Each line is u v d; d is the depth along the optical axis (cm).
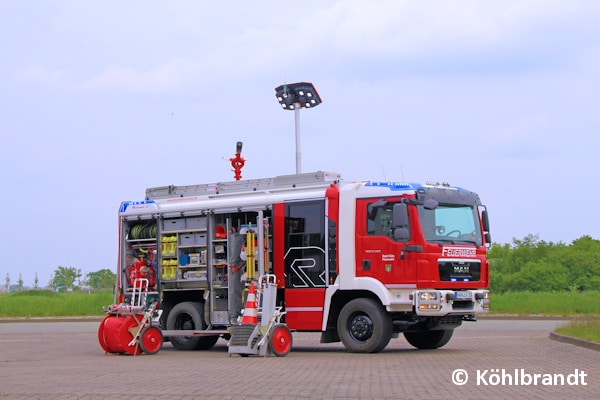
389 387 1290
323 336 2075
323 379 1420
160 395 1212
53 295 5725
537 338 2488
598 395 1185
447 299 1961
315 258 2081
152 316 2178
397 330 2034
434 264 1948
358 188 2038
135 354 2086
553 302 4250
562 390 1249
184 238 2341
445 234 2008
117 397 1197
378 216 1998
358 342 1998
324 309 2056
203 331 2212
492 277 6312
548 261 6512
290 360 1844
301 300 2094
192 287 2312
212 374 1535
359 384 1336
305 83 2945
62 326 3691
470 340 2458
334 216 2055
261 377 1467
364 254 2008
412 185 1986
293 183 2186
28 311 4631
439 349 2141
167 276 2353
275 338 1945
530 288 6159
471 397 1164
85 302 4803
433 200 1945
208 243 2281
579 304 4191
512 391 1237
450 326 2047
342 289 2027
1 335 3031
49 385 1366
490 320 3678
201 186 2378
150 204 2414
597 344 1998
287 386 1316
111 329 2086
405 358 1850
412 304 1942
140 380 1434
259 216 2127
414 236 1950
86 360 1931
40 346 2455
